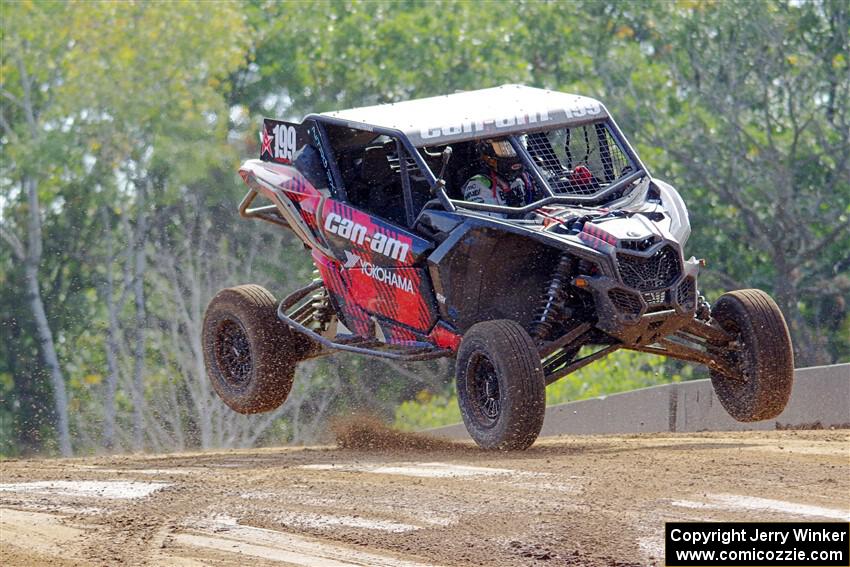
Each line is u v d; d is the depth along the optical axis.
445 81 79.81
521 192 24.45
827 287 67.81
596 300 22.34
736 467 18.89
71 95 74.44
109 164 74.94
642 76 72.56
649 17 75.25
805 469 18.50
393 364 67.00
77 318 74.81
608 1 81.38
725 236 69.44
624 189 24.59
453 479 18.78
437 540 14.86
